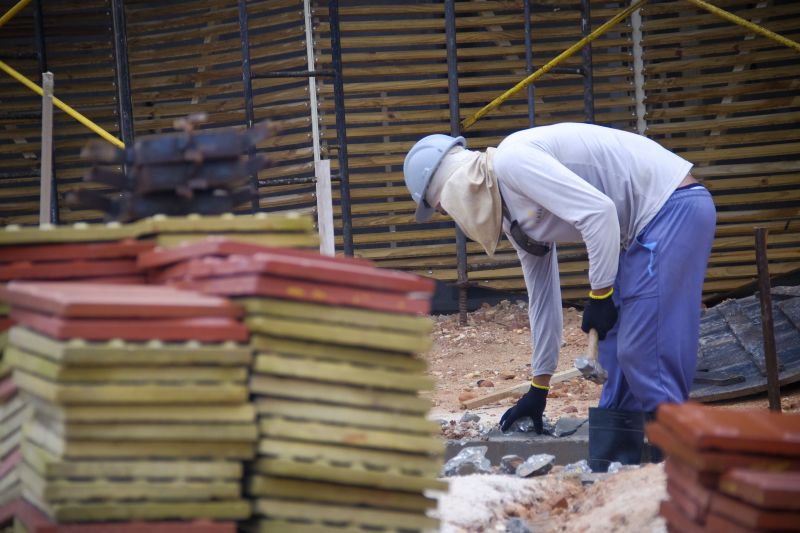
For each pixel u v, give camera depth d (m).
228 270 6.76
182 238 7.66
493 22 27.55
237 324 6.53
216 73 27.55
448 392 21.48
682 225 12.71
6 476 7.22
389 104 27.44
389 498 6.88
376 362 6.91
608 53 28.36
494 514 10.34
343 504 6.80
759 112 27.78
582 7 26.09
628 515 9.26
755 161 28.17
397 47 27.95
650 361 12.78
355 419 6.79
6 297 7.09
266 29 27.62
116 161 8.36
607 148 12.88
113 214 8.91
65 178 28.08
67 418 6.18
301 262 6.66
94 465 6.25
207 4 27.39
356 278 6.82
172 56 27.64
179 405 6.37
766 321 14.23
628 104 28.11
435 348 25.53
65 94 27.64
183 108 27.78
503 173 12.67
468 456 13.23
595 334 12.55
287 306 6.65
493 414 18.20
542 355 14.59
